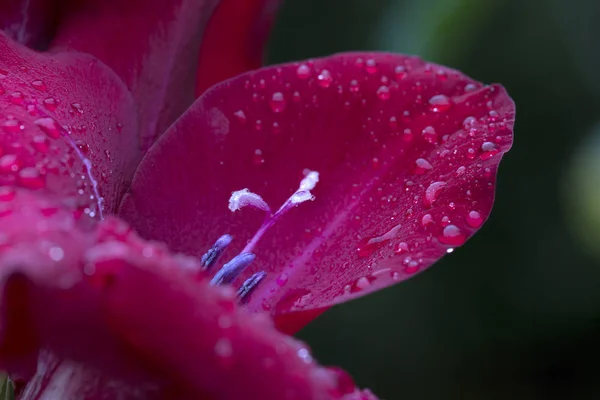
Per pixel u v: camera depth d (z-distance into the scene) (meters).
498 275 0.60
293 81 0.25
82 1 0.26
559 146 0.59
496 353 0.62
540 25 0.54
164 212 0.25
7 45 0.24
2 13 0.26
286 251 0.25
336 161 0.25
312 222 0.25
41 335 0.20
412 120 0.25
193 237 0.25
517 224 0.60
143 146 0.26
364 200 0.25
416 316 0.59
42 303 0.19
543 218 0.60
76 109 0.24
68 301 0.19
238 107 0.25
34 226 0.19
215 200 0.25
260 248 0.25
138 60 0.26
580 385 0.65
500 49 0.54
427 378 0.59
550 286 0.61
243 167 0.25
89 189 0.23
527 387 0.64
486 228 0.60
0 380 0.23
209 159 0.25
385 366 0.58
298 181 0.25
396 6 0.36
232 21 0.27
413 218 0.24
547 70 0.55
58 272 0.19
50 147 0.23
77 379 0.20
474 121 0.25
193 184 0.25
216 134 0.25
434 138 0.25
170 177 0.25
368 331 0.58
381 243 0.24
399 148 0.25
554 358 0.64
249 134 0.25
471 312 0.60
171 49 0.26
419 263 0.23
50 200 0.21
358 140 0.25
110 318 0.19
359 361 0.57
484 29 0.50
